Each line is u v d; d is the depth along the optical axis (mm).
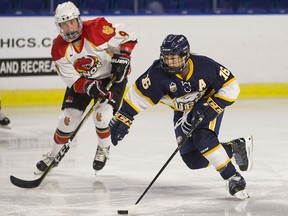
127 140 16859
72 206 10992
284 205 10945
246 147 11945
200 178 12883
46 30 22828
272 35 25109
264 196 11516
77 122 12836
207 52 24688
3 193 11875
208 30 24609
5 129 18391
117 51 12789
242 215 10367
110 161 14500
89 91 12219
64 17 11930
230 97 10867
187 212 10578
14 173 13453
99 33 12430
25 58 22625
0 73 22297
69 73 12562
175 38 10477
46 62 22875
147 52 24031
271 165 13961
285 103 23109
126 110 11047
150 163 14281
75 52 12391
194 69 10734
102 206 10984
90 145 16281
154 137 17281
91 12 24688
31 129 18344
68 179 12914
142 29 23922
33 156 15039
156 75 10789
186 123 11328
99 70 12836
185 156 11680
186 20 24375
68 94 12875
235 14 24781
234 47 24859
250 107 22219
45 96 22938
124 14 23797
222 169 11109
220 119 11328
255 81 25078
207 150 10945
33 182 11750
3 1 23828
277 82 25266
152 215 10414
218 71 10828
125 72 12758
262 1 26234
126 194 11758
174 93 10922
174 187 12211
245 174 13164
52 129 18375
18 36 22484
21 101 22656
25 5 23938
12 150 15672
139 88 10914
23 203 11195
